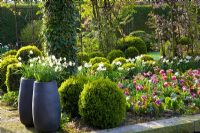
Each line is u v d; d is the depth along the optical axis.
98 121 5.21
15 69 7.03
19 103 5.43
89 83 5.37
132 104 5.99
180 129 5.35
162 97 6.34
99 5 12.26
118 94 5.29
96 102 5.20
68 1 7.04
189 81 7.24
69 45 7.11
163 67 9.12
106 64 8.27
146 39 16.73
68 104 5.68
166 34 12.38
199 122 5.53
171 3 11.59
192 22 11.61
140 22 19.03
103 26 11.95
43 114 4.98
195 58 9.82
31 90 5.35
